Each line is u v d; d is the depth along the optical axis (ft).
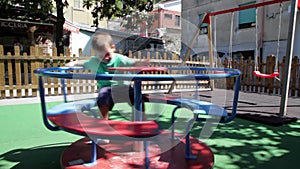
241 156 7.60
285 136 9.64
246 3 35.96
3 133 9.86
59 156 7.53
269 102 17.56
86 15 55.93
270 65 22.24
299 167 6.81
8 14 32.32
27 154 7.68
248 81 24.62
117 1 31.83
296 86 20.20
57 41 31.76
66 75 5.41
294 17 12.00
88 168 6.21
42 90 6.56
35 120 12.01
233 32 38.06
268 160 7.30
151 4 32.94
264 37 34.01
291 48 12.10
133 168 6.25
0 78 17.20
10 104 16.35
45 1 28.40
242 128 10.78
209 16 18.75
